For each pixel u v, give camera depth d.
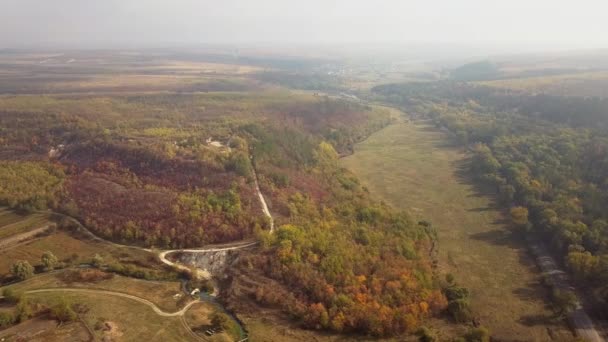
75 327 123.69
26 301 128.62
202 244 161.38
